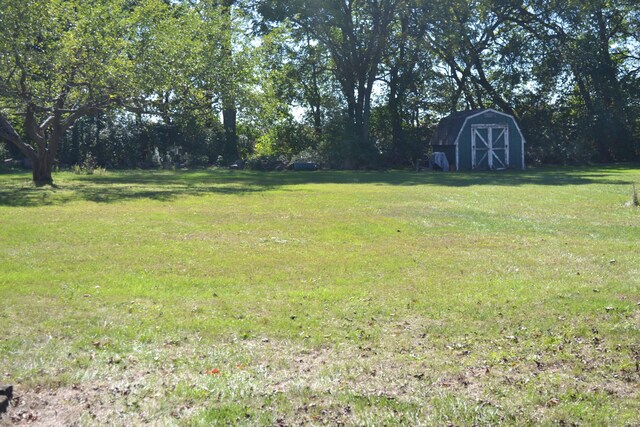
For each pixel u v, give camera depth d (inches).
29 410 253.6
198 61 1391.5
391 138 2359.7
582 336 341.1
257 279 477.1
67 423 243.1
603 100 2234.3
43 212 805.2
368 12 2121.1
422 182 1373.0
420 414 252.7
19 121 1708.9
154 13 1306.6
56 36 1178.0
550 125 2258.9
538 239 644.7
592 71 2214.6
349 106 2241.6
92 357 309.1
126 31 1245.1
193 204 923.4
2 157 1897.1
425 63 2222.0
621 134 2199.8
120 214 799.1
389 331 352.5
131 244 605.0
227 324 361.7
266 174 1718.8
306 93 2293.3
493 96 2311.8
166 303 406.6
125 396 266.8
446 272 498.9
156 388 274.4
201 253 570.6
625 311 382.6
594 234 672.4
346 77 2212.1
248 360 309.4
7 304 397.4
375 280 473.4
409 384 281.1
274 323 364.8
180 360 307.9
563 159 2197.3
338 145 2117.4
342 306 400.5
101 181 1376.7
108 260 534.9
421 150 2213.3
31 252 560.4
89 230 673.6
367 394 269.9
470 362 306.3
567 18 2207.2
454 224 739.4
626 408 257.8
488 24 2256.4
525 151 2201.0
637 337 337.4
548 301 406.0
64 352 316.2
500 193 1085.1
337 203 937.5
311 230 697.6
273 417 249.8
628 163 2193.7
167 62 1304.1
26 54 1128.2
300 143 2290.8
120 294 426.6
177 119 1473.9
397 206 898.1
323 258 553.6
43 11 1143.0
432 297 421.1
